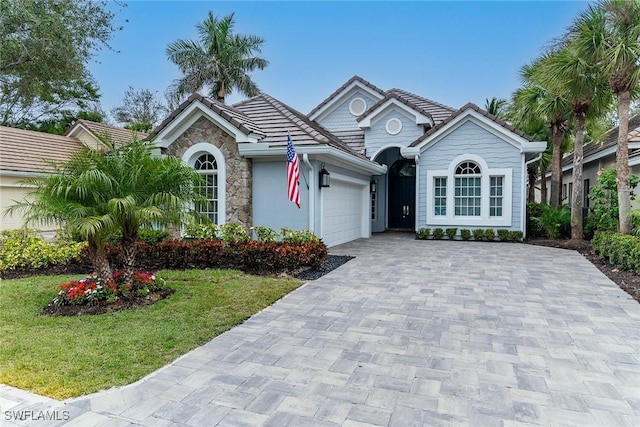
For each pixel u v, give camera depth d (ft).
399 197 63.26
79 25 61.00
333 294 22.17
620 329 16.38
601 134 48.52
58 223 19.58
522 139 44.83
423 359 13.52
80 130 70.59
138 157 20.84
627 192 32.37
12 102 78.74
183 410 10.40
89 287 19.65
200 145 36.99
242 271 27.84
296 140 34.76
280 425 9.68
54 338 15.15
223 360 13.48
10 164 46.21
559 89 37.42
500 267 30.14
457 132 47.67
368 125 54.70
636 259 25.70
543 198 70.59
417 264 31.48
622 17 30.73
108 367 12.78
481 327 16.70
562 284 24.41
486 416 10.08
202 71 85.20
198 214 22.70
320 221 37.04
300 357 13.71
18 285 24.11
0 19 52.95
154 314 18.10
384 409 10.41
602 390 11.37
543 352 14.07
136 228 21.09
